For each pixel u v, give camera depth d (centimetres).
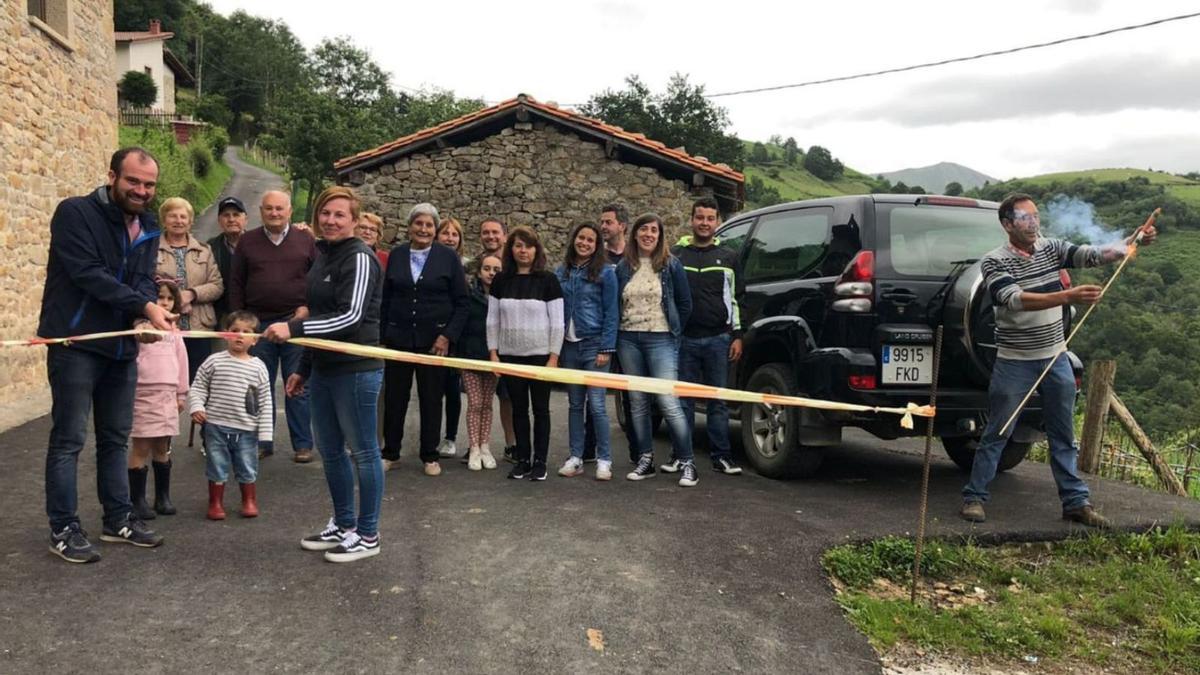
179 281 558
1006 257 473
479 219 1373
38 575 358
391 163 1370
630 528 449
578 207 1377
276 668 285
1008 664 329
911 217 539
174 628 312
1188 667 336
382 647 303
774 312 582
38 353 911
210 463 445
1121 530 472
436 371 564
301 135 3556
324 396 382
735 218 696
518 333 548
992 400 481
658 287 550
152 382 440
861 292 514
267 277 567
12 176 855
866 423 520
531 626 325
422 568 380
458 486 538
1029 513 500
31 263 898
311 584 357
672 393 407
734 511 489
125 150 364
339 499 400
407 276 561
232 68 7762
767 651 317
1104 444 658
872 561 416
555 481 558
